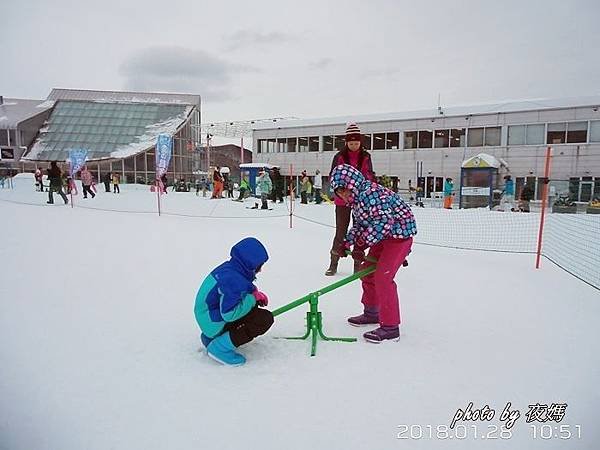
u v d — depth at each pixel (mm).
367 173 4676
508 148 21828
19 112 39406
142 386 2275
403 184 25125
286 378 2395
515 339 3031
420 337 3037
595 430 1964
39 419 1958
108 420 1964
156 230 7820
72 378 2340
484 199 19484
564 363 2652
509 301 3992
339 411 2074
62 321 3180
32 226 7770
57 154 36438
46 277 4344
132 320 3244
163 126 39500
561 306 3857
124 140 37969
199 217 11234
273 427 1933
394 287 2947
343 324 3275
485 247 7820
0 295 3727
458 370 2529
